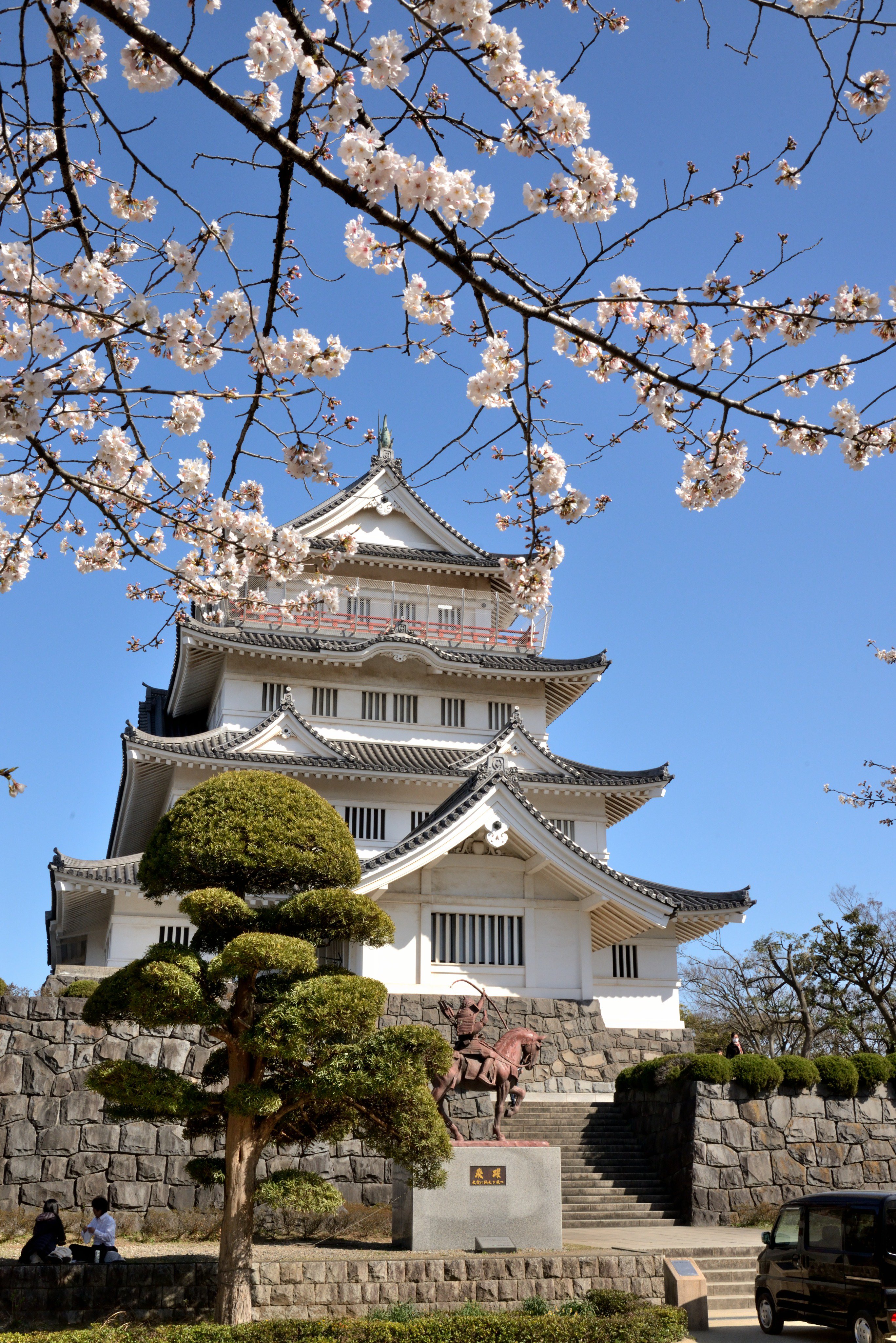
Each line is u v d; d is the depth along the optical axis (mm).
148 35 5438
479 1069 18531
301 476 7309
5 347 6359
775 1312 15281
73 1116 19953
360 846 35656
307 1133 14031
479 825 28453
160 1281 14188
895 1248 13469
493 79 5723
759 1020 52188
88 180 7332
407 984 28469
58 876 30594
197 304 6637
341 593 42312
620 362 7055
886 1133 23312
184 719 45062
